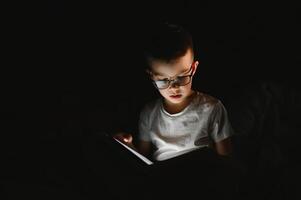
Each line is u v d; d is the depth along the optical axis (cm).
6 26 167
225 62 172
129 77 176
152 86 173
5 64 166
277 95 146
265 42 170
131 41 174
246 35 173
